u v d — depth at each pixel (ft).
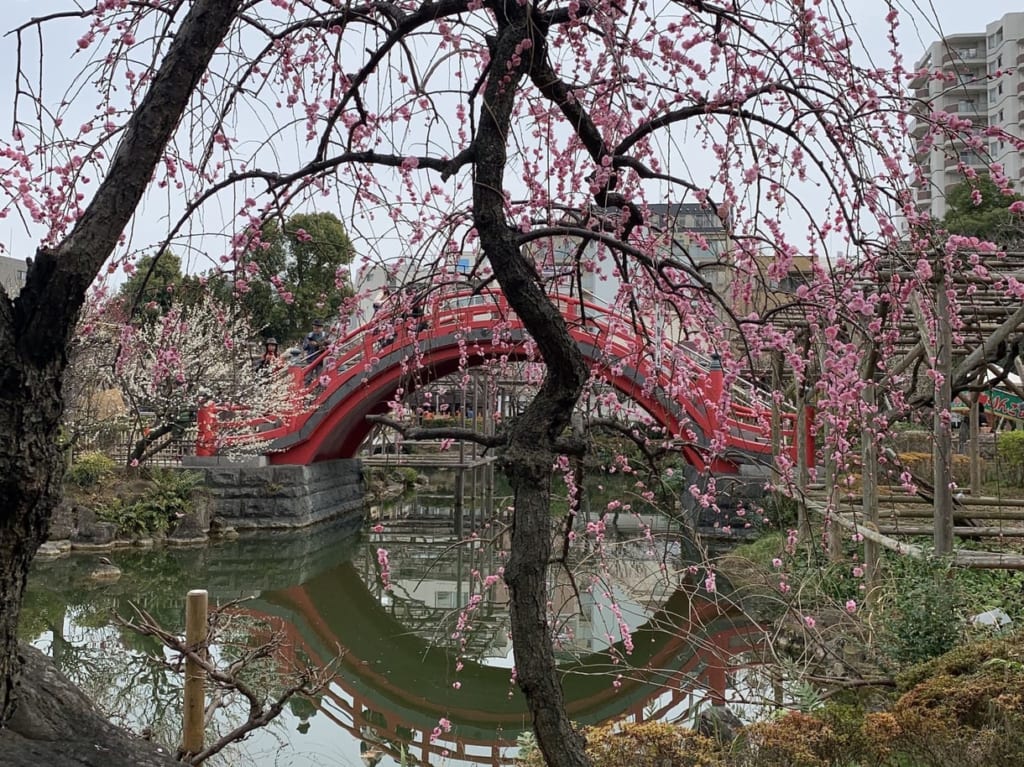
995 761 10.21
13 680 6.07
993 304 22.75
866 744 10.80
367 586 45.27
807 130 9.75
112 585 40.40
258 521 55.72
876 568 23.09
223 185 8.93
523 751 14.89
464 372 22.16
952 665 13.82
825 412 17.06
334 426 56.90
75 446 48.85
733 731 14.28
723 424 15.81
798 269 12.17
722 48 9.09
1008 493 41.78
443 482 101.60
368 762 21.22
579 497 10.76
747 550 36.29
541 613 7.62
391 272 12.12
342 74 10.08
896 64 9.98
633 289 12.23
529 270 7.67
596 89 10.50
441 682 29.76
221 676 12.42
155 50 8.45
